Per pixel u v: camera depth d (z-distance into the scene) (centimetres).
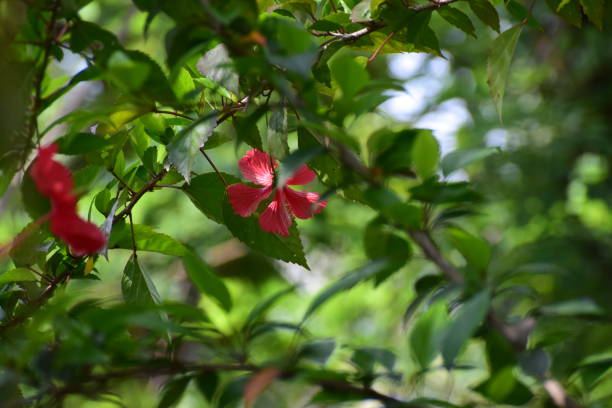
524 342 146
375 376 145
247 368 143
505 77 162
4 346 142
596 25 163
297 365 144
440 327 142
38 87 151
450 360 137
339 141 142
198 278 145
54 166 147
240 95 154
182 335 146
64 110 283
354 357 148
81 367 144
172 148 152
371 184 143
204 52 151
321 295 142
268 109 149
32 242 155
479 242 143
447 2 159
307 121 142
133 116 152
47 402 142
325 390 144
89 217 157
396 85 144
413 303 148
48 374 141
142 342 141
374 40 162
